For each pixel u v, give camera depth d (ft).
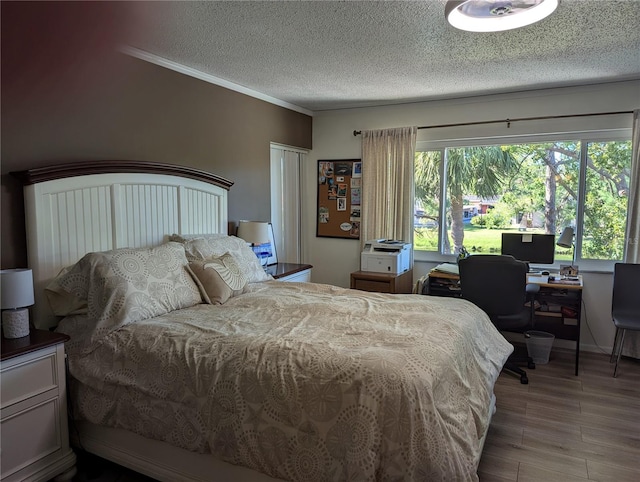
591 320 13.12
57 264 7.86
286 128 15.08
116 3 7.43
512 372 11.46
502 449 7.86
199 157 11.35
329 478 5.02
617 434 8.37
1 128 7.22
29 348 6.16
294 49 9.52
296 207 16.37
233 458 5.60
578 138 13.06
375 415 4.98
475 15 7.08
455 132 14.49
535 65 10.68
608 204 12.91
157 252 8.47
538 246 12.90
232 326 7.07
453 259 14.96
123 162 8.95
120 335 6.93
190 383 5.99
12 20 7.30
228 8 7.44
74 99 8.30
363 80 12.09
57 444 6.66
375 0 7.15
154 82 9.99
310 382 5.36
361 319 7.51
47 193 7.68
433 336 6.51
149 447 6.55
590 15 7.72
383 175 15.31
